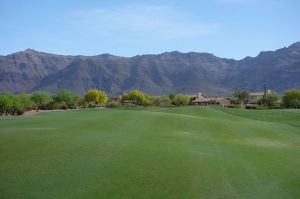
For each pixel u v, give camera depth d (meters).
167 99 163.00
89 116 42.56
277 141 29.88
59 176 14.96
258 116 61.12
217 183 15.32
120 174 15.65
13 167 16.09
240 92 166.38
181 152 21.00
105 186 14.02
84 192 13.23
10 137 23.50
